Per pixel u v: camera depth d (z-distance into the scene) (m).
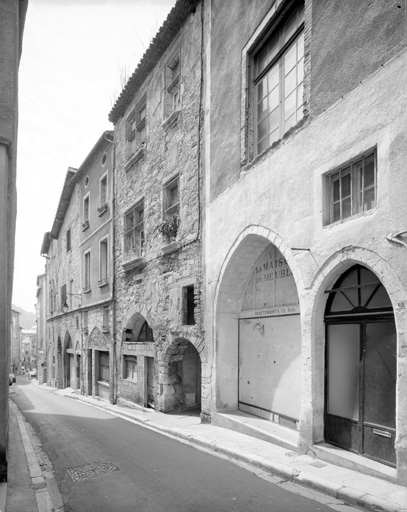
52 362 27.73
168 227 10.71
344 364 5.71
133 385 12.55
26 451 6.93
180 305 10.08
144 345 11.91
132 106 14.10
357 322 5.51
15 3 5.02
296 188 6.36
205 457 6.34
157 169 11.88
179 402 10.77
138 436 8.06
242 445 6.62
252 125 8.05
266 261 8.06
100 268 16.53
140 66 12.70
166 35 11.30
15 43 4.97
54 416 11.25
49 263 30.84
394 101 4.77
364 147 5.16
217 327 8.57
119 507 4.45
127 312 13.46
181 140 10.59
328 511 4.19
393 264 4.65
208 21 9.63
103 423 9.82
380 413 5.14
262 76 7.95
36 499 4.70
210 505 4.40
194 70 10.16
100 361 16.77
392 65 4.83
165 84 11.61
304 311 6.04
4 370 4.51
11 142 4.82
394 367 5.01
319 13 6.07
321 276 5.75
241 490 4.84
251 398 8.21
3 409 4.49
